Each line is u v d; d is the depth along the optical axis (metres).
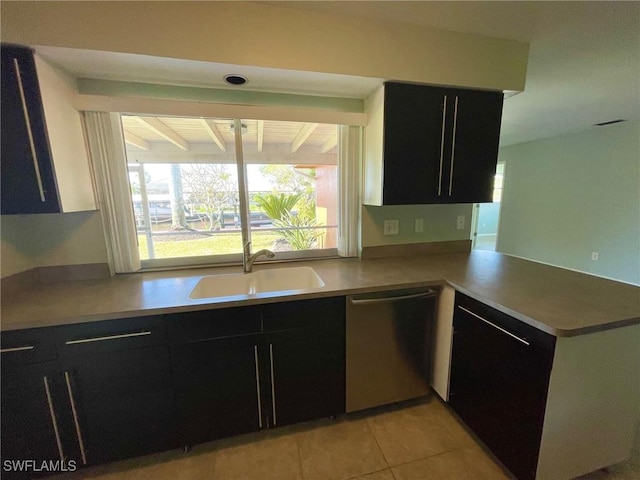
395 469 1.38
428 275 1.70
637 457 1.41
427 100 1.61
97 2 1.14
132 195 1.78
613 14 1.33
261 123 1.96
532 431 1.15
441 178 1.72
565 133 4.05
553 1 1.25
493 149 1.77
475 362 1.43
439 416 1.71
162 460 1.43
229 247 1.99
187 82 1.54
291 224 2.24
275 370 1.46
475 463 1.41
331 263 2.00
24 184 1.23
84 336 1.21
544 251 4.54
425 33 1.49
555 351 1.05
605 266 3.76
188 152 1.88
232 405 1.44
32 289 1.50
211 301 1.32
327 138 2.24
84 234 1.64
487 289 1.44
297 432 1.60
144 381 1.31
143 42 1.19
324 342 1.51
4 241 1.42
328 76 1.45
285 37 1.32
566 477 1.21
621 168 3.53
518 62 1.63
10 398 1.17
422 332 1.69
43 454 1.24
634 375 1.23
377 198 1.75
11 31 1.10
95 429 1.29
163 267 1.87
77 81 1.46
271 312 1.40
